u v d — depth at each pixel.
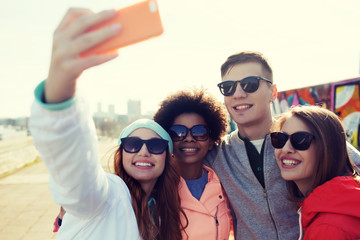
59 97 0.71
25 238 4.14
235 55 2.15
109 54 0.68
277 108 9.49
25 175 9.28
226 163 2.24
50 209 5.49
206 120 2.33
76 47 0.64
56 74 0.67
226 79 2.16
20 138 33.16
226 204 2.18
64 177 0.82
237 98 2.09
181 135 2.12
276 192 1.98
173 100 2.25
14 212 5.32
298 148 1.51
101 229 1.15
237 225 2.18
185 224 1.81
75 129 0.77
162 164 1.70
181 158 2.14
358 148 5.94
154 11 0.68
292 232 1.96
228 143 2.37
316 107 1.58
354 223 1.14
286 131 1.60
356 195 1.15
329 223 1.16
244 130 2.20
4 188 7.39
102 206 1.14
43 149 0.76
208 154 2.42
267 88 2.12
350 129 6.20
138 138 1.65
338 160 1.43
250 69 2.06
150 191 1.76
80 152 0.81
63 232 1.20
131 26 0.69
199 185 2.12
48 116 0.72
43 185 7.66
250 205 2.07
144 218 1.52
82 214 1.02
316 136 1.46
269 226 2.01
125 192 1.37
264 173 2.02
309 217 1.30
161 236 1.61
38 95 0.72
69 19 0.67
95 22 0.65
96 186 0.97
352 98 6.18
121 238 1.20
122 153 1.74
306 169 1.52
